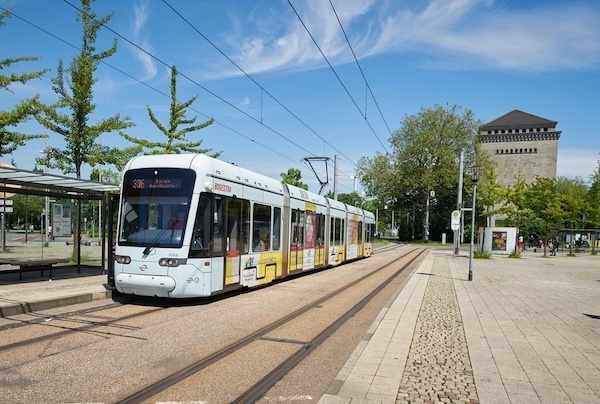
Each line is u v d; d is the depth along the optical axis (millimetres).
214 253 12039
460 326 9859
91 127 18516
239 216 13484
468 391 5820
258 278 14695
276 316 10555
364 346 7980
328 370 6805
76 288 12602
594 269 28297
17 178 12977
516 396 5680
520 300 13992
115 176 42438
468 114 70062
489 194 42250
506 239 44031
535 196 63438
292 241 17953
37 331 8352
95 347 7480
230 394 5676
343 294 14609
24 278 14523
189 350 7516
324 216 22562
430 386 5977
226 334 8688
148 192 11945
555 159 116250
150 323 9391
